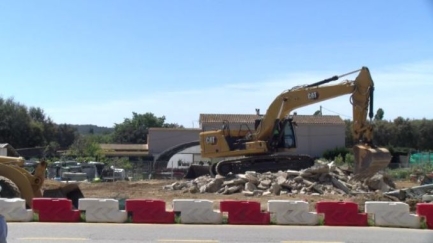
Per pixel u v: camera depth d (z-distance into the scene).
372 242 11.99
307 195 23.81
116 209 14.77
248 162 31.03
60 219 14.77
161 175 46.00
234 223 14.66
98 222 14.66
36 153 63.16
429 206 14.44
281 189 25.08
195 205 14.75
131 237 12.28
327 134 67.00
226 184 26.33
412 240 12.26
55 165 42.78
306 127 66.69
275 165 31.03
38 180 16.84
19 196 16.19
